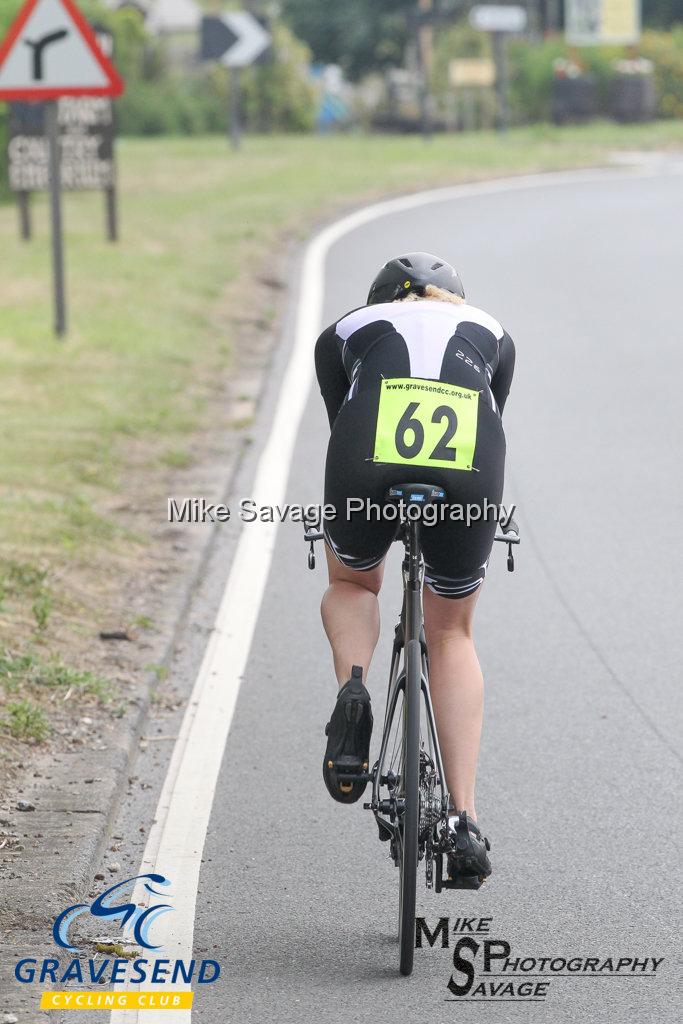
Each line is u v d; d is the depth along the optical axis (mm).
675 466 35969
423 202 83188
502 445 16562
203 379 44188
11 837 18188
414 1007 15250
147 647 24516
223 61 115000
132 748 21141
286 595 27797
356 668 16672
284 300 55781
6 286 55625
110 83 44688
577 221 76062
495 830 19156
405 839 15398
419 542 16203
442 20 135750
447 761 16250
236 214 75375
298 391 42812
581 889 17672
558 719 22547
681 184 93812
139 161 105312
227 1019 15031
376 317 17031
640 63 151875
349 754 16391
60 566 27516
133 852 18531
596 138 127375
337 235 70375
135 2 185500
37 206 80750
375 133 183875
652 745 21641
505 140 126625
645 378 44938
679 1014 15094
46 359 44281
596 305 55500
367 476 16078
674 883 17781
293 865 18297
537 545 30625
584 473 35469
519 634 26016
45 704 21859
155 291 55188
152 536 30234
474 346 16828
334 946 16469
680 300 56625
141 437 37219
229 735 21969
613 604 27359
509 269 61906
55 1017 14914
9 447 35031
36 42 44500
